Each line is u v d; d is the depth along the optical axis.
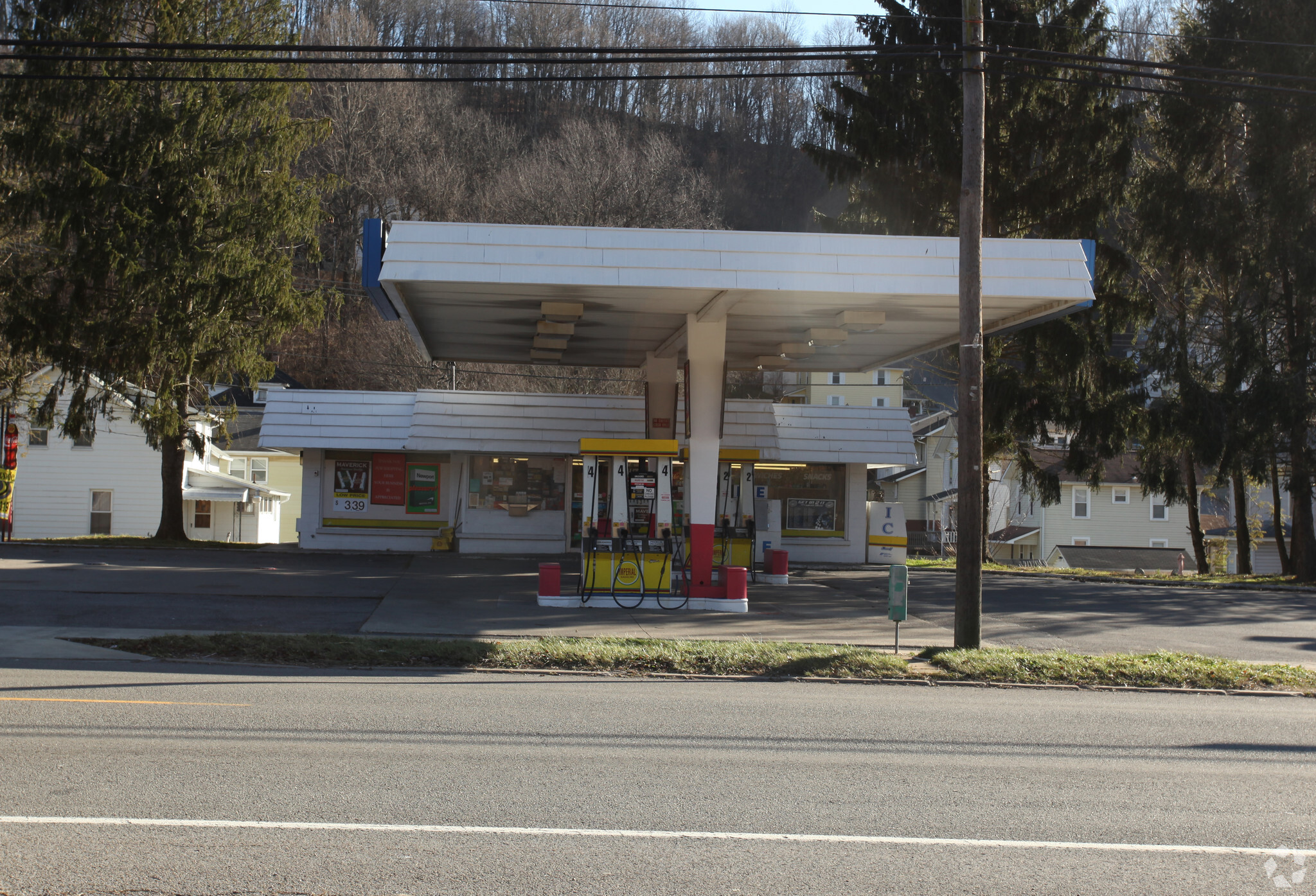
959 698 10.10
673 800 5.81
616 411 27.84
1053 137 30.42
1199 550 34.31
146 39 26.80
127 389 28.12
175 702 8.27
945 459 57.41
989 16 29.95
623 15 60.28
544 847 4.95
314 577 19.92
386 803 5.58
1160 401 31.27
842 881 4.60
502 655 11.09
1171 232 30.39
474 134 55.75
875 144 30.86
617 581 16.33
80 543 27.42
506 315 19.19
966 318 12.73
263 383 51.28
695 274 14.98
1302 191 28.31
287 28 28.52
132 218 25.27
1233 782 6.65
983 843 5.20
